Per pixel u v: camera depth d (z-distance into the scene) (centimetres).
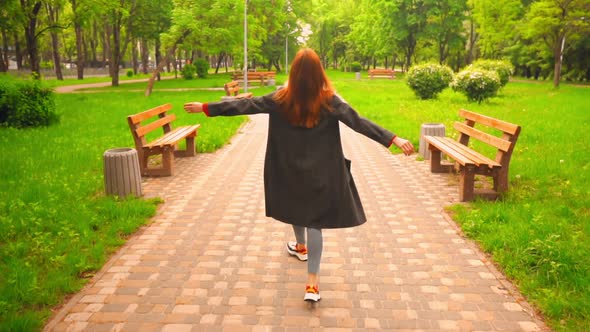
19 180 699
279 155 335
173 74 6316
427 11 4575
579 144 985
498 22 4266
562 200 596
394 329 319
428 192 664
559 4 3002
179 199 634
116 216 546
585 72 4275
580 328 312
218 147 1016
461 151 677
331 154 331
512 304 353
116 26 3428
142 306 350
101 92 2834
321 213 333
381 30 5006
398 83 3788
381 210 582
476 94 1961
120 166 624
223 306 350
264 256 443
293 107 322
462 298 362
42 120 1313
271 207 345
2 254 432
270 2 4075
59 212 546
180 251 455
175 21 2525
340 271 410
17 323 310
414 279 394
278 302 355
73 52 7312
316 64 318
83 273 405
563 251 410
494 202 594
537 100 2091
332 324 325
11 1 2195
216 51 2678
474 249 457
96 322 327
